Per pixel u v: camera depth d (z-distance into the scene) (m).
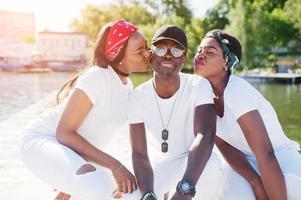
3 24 75.56
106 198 2.80
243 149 3.23
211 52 3.06
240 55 3.17
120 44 3.06
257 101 2.99
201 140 2.86
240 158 3.18
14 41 74.50
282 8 57.44
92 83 2.99
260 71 44.94
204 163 2.82
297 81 35.16
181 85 3.08
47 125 3.19
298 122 11.17
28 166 3.09
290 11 48.88
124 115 3.26
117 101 3.14
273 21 47.91
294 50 51.69
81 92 2.97
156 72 3.00
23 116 10.20
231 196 3.08
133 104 3.10
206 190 3.06
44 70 63.41
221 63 3.08
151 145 3.26
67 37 74.06
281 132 3.17
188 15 59.12
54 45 74.38
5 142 7.09
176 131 3.09
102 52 3.13
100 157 2.92
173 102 3.05
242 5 45.31
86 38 74.12
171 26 2.98
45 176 2.94
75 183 2.76
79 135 2.98
